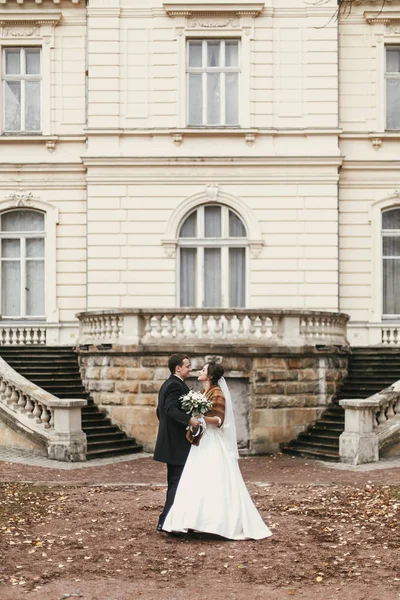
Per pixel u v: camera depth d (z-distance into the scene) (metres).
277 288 22.20
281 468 15.40
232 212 22.56
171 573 7.66
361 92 22.80
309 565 7.90
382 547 8.62
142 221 22.33
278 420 17.75
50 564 7.97
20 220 23.16
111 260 22.27
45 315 22.84
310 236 22.22
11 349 20.92
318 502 11.30
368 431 15.67
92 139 22.39
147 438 17.62
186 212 22.34
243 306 22.58
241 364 17.53
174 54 22.39
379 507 10.77
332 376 18.67
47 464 15.20
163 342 17.62
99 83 22.42
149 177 22.33
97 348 18.41
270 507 10.94
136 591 7.14
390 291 22.92
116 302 22.20
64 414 15.84
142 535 9.16
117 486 12.84
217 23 22.42
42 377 19.22
